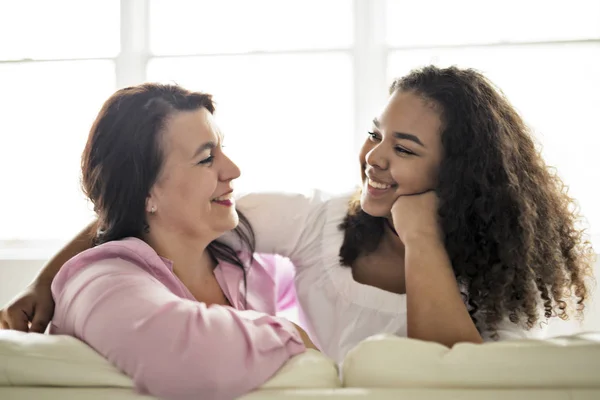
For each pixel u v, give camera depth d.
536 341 0.97
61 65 2.65
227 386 0.95
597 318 2.16
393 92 1.42
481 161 1.32
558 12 2.42
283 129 2.57
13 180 2.69
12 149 2.69
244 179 2.58
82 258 1.19
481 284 1.31
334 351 1.44
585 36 2.40
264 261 1.53
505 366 0.93
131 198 1.28
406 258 1.25
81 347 1.01
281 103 2.56
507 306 1.34
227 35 2.58
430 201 1.31
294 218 1.49
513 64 2.42
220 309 1.04
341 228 1.47
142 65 2.58
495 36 2.45
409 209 1.30
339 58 2.53
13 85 2.68
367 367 0.96
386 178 1.34
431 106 1.33
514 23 2.44
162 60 2.58
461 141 1.32
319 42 2.54
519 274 1.33
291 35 2.55
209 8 2.58
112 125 1.27
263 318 1.05
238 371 0.96
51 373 0.97
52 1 2.65
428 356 0.95
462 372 0.94
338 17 2.53
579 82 2.40
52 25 2.66
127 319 1.00
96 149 1.29
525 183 1.39
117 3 2.63
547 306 1.42
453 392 0.91
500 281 1.31
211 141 1.28
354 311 1.42
